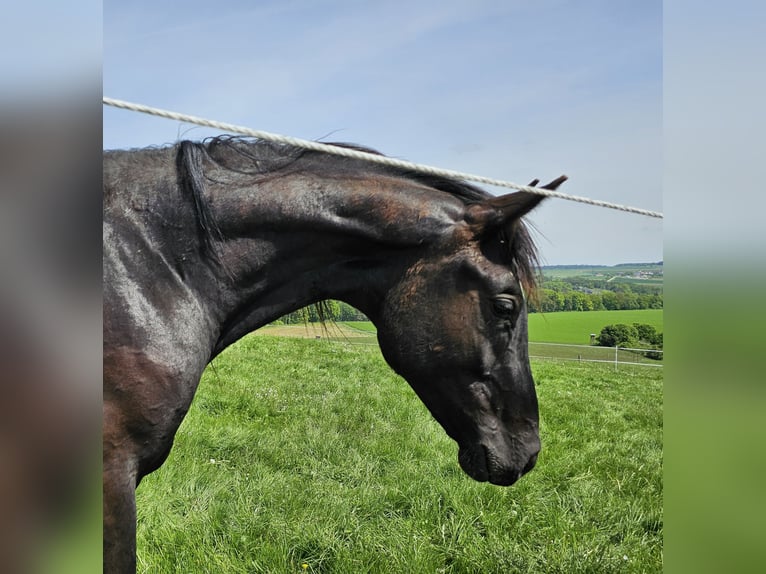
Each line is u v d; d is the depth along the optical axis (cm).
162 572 318
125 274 165
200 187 181
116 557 160
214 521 380
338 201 192
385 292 202
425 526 390
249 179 190
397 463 520
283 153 202
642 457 596
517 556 353
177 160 185
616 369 1650
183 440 527
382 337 207
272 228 189
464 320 195
